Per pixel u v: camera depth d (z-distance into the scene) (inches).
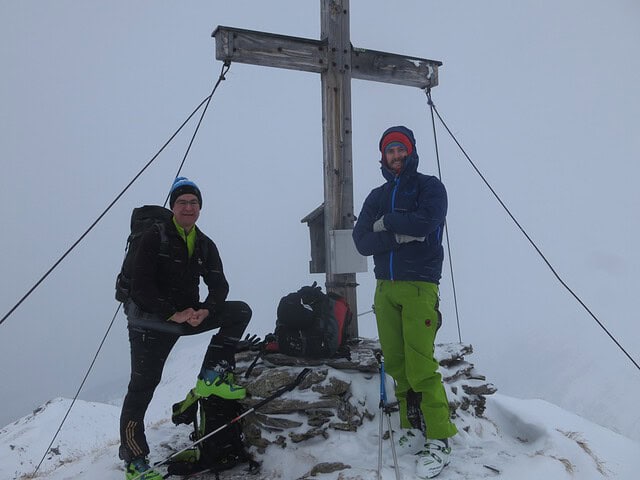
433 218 135.5
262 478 143.3
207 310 146.1
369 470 127.6
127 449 137.4
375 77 214.1
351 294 201.2
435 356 171.9
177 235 143.1
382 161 152.3
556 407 230.4
